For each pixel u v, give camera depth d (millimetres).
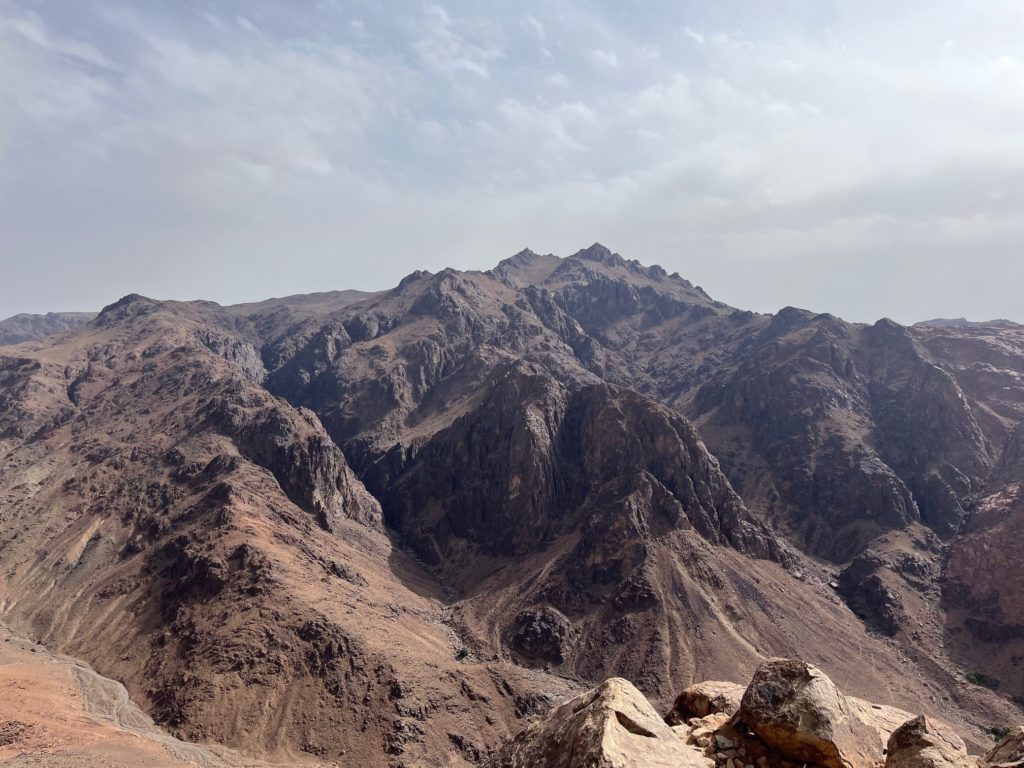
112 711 94250
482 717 103188
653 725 18547
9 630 118312
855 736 20531
